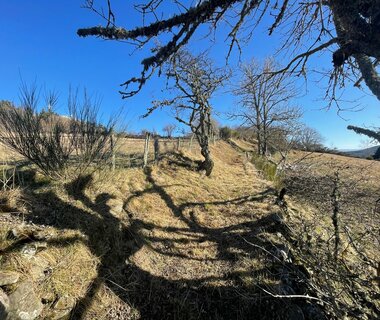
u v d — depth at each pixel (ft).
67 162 20.15
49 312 11.78
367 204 32.07
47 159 19.29
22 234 13.60
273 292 14.87
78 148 20.48
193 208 25.91
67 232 15.65
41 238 14.14
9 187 16.67
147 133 33.50
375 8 7.47
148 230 20.24
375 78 9.33
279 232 21.16
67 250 14.61
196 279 16.35
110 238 17.46
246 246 19.58
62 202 18.04
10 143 18.90
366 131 10.80
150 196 25.45
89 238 16.38
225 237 21.17
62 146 19.88
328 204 30.17
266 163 56.59
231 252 18.99
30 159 19.21
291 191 35.88
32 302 11.32
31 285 11.73
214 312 14.44
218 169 45.39
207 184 33.81
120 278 15.38
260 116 73.00
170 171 34.94
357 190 36.94
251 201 28.68
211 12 10.78
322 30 12.48
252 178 43.32
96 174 22.38
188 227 22.38
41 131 19.29
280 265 17.03
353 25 7.98
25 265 12.28
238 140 131.85
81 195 19.93
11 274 11.39
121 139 25.81
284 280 15.85
